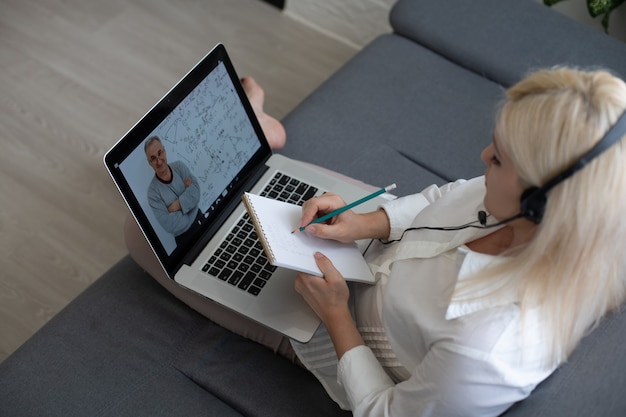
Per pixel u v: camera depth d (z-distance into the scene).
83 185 2.04
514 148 0.80
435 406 0.92
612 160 0.76
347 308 1.11
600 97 0.76
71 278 1.85
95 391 1.18
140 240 1.32
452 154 1.63
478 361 0.87
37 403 1.15
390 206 1.23
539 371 0.91
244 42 2.54
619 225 0.79
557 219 0.80
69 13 2.50
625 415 0.92
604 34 1.83
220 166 1.32
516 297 0.87
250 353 1.28
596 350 0.97
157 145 1.17
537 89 0.81
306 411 1.20
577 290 0.84
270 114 2.34
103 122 2.21
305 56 2.54
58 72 2.32
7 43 2.38
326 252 1.15
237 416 1.20
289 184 1.40
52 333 1.25
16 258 1.86
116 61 2.39
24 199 1.98
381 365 1.14
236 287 1.21
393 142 1.64
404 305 1.02
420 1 1.90
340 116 1.68
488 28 1.84
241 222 1.30
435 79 1.78
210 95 1.30
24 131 2.14
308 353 1.22
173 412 1.17
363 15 2.52
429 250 1.06
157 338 1.27
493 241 1.01
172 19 2.55
